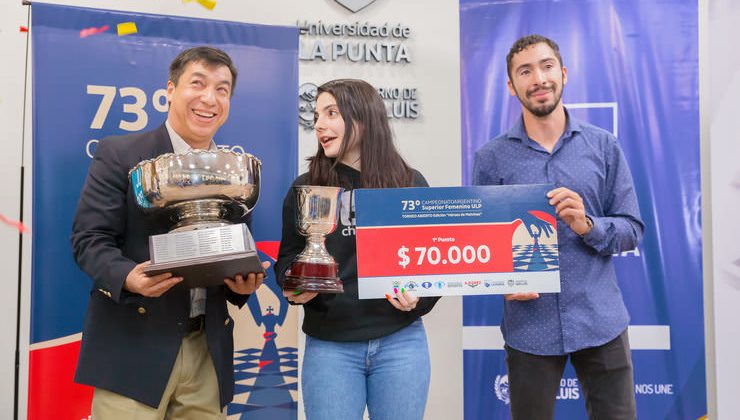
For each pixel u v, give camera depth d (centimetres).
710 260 295
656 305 289
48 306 233
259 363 254
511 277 202
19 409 275
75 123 236
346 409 195
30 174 279
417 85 308
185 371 188
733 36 276
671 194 289
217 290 195
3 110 279
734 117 277
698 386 287
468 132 295
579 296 233
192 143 206
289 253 214
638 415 288
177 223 186
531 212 203
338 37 303
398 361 199
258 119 251
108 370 180
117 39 241
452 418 304
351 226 209
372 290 198
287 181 252
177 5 294
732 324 277
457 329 306
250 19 299
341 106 208
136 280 167
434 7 309
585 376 239
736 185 277
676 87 291
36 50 233
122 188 187
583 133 246
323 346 200
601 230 224
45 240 233
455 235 202
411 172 220
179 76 202
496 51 295
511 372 241
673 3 291
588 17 293
